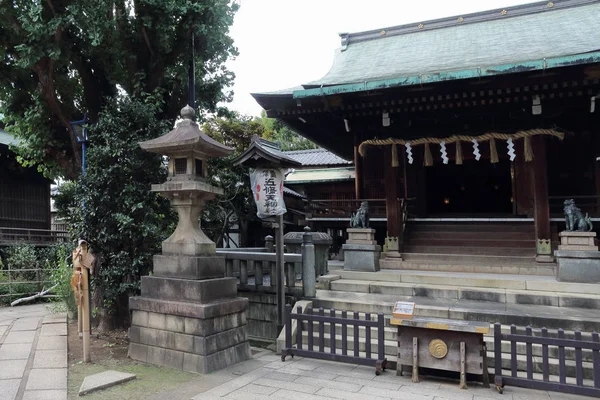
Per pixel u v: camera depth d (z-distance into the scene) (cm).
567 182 1124
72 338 702
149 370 539
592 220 1052
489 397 441
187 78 838
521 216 1145
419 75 875
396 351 576
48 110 781
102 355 608
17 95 785
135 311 597
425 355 488
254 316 746
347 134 1375
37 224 1859
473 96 948
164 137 588
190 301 548
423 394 450
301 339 585
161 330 567
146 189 693
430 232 1170
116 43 754
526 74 840
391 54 1388
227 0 771
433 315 668
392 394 450
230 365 560
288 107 1067
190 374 521
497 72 816
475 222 1168
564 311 662
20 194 1789
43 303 1173
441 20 1538
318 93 955
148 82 807
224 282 584
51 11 692
